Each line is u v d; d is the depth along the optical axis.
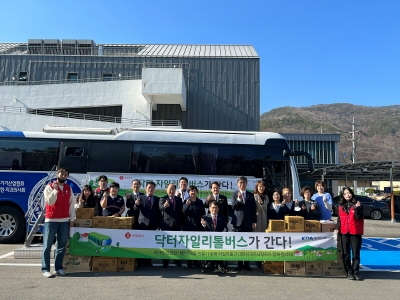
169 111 30.14
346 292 6.00
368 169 22.58
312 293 5.89
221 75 30.59
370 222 19.86
